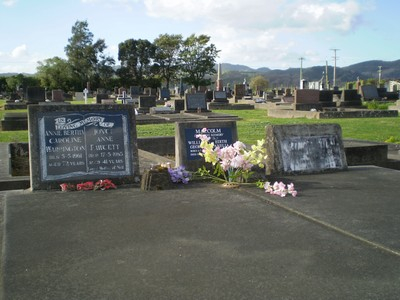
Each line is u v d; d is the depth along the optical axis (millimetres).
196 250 3303
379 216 4172
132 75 86062
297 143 6383
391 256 3178
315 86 67062
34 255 3242
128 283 2746
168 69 87312
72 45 83062
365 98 37219
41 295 2604
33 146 5363
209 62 84875
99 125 5605
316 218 4105
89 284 2742
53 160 5414
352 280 2766
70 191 5281
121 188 5445
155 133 14383
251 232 3719
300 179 5961
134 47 85250
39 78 80062
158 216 4199
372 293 2584
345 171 6562
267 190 5180
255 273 2879
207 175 5992
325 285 2695
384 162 8977
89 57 83750
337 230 3766
